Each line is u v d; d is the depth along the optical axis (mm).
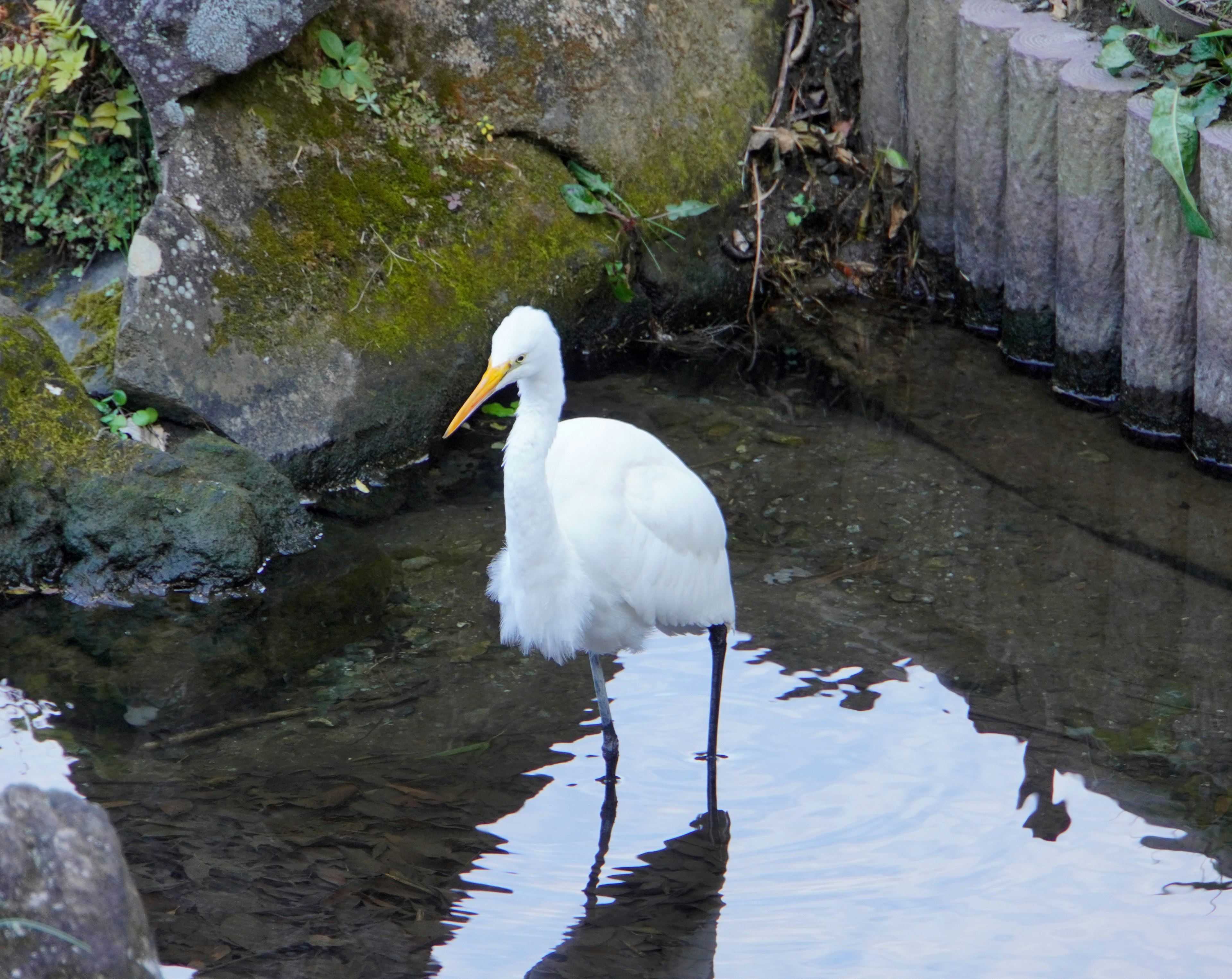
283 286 10375
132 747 7352
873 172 13164
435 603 8836
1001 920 6023
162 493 9156
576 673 8133
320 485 10336
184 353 9930
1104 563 8891
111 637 8508
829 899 6188
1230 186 9266
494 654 8305
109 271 10969
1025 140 10992
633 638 7434
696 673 8086
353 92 11008
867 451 10406
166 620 8711
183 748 7344
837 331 12547
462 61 11570
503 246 11359
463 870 6391
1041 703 7539
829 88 13617
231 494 9250
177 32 9922
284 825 6691
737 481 9969
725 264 12789
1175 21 10203
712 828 6695
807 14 13609
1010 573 8812
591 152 12047
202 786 7004
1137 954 5805
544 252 11539
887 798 6867
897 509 9586
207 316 10047
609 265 11859
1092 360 11008
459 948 5875
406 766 7211
